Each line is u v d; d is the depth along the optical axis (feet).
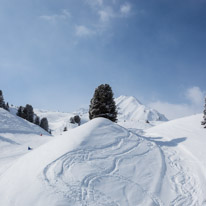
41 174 31.94
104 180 32.42
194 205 30.01
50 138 110.22
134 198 29.84
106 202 27.76
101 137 47.29
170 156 47.65
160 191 32.63
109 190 30.40
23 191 28.78
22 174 34.24
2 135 98.68
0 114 133.49
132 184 33.04
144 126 222.07
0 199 28.48
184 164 43.75
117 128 55.36
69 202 26.30
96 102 84.23
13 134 105.50
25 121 154.10
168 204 29.94
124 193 30.48
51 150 41.42
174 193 32.76
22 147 82.94
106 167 36.17
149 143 52.16
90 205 26.63
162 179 36.27
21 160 42.96
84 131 48.60
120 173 35.45
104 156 39.81
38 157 39.86
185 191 33.55
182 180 36.94
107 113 82.38
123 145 46.39
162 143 58.80
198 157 45.83
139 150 45.98
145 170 38.14
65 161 35.58
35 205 25.84
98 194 29.01
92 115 84.74
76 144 41.73
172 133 72.23
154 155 45.47
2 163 55.77
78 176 31.94
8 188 30.86
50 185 29.25
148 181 34.78
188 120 95.04
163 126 94.38
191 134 66.49
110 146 44.39
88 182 30.99
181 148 54.08
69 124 323.78
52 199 26.43
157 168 39.73
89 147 41.78
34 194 27.63
